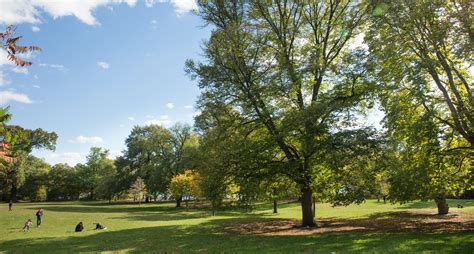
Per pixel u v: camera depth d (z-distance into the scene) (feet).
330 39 78.38
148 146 241.35
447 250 35.96
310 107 58.29
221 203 70.23
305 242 48.83
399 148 61.52
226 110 71.26
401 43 54.85
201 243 53.98
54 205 233.96
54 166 363.97
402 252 36.19
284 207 160.56
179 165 214.48
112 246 55.21
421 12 51.06
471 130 49.60
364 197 59.26
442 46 54.08
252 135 77.15
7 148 13.26
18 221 116.06
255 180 66.85
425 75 55.83
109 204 250.37
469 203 128.16
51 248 56.13
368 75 60.23
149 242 57.77
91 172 350.02
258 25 68.44
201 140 85.05
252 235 61.52
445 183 57.00
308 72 68.39
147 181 232.73
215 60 64.64
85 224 100.63
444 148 56.44
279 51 69.10
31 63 13.97
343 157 57.57
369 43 58.65
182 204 229.45
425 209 111.24
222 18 71.46
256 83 65.87
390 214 96.63
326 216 101.91
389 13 54.70
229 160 67.92
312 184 64.44
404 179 53.62
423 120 50.47
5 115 13.10
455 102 53.16
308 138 58.95
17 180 262.47
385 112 58.54
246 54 65.67
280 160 71.10
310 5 75.05
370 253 36.99
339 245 43.96
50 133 270.87
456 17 49.29
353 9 70.38
